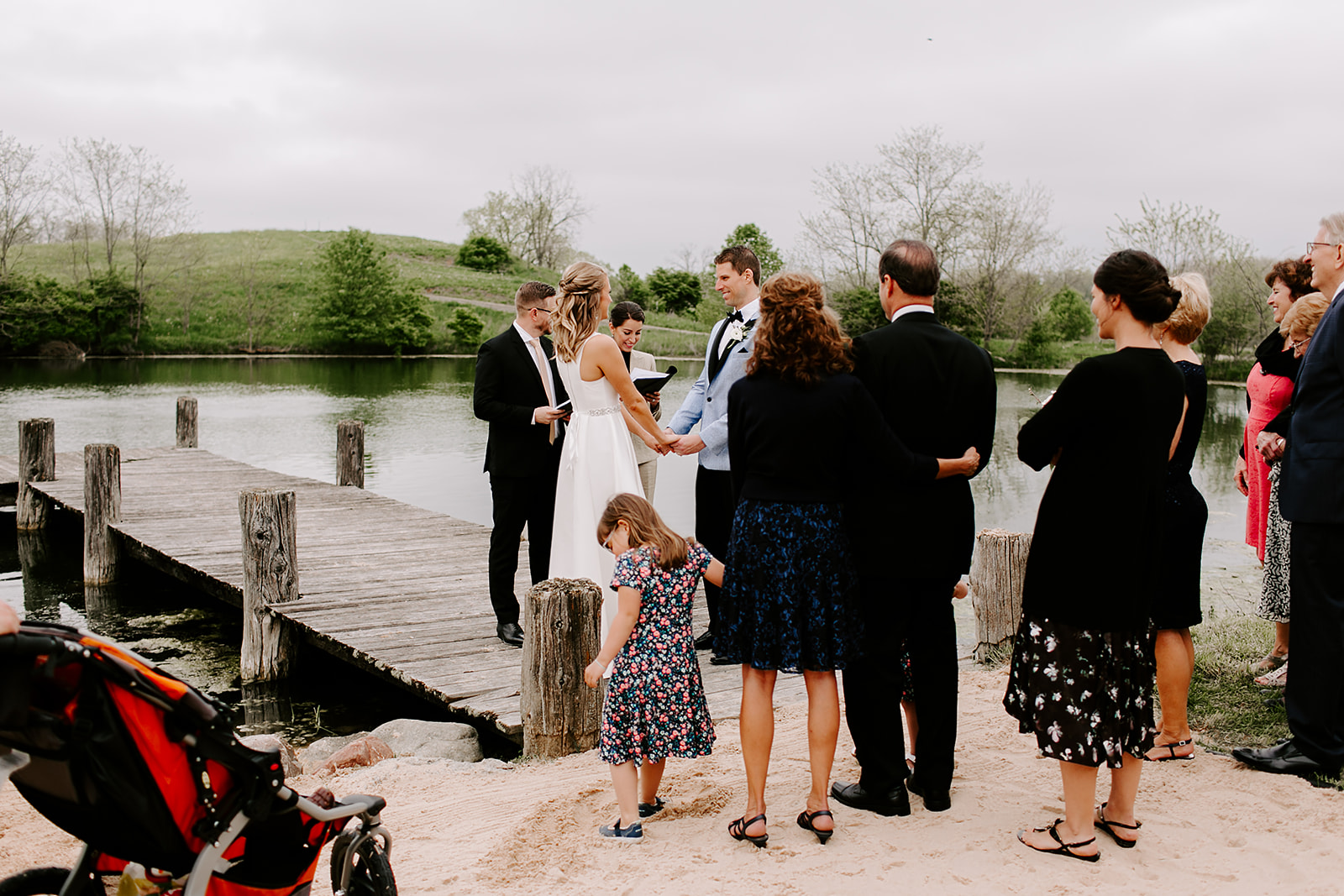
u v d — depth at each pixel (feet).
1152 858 9.91
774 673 10.54
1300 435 12.30
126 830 6.98
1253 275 92.32
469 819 11.84
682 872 9.80
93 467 31.48
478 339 174.09
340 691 22.48
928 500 10.55
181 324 160.25
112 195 153.58
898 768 11.05
